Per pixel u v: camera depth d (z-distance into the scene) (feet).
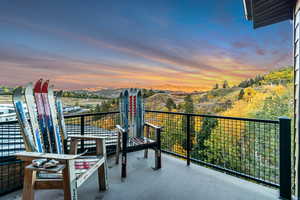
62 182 4.57
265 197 6.19
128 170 8.56
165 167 8.93
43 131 5.97
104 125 10.78
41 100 6.16
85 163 5.90
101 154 6.71
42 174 4.94
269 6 7.29
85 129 9.92
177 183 7.25
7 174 6.66
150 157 10.53
